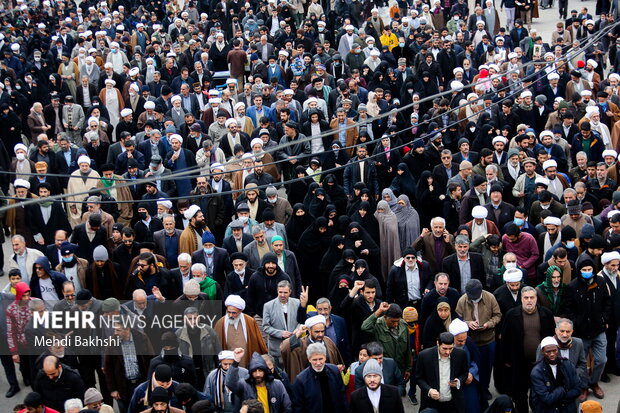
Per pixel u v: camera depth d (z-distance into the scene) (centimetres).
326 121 2945
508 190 2483
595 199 2422
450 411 1741
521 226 2216
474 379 1775
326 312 1838
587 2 5278
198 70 3625
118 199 2606
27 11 4966
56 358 1734
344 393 1694
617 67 3831
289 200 2664
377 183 2673
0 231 2569
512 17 4678
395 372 1739
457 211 2425
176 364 1709
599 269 2075
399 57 3944
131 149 2755
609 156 2562
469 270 2058
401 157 2898
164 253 2264
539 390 1742
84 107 3522
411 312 1873
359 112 2952
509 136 3008
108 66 3566
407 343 1875
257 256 2183
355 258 2078
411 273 2056
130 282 2034
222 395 1688
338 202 2481
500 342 1906
